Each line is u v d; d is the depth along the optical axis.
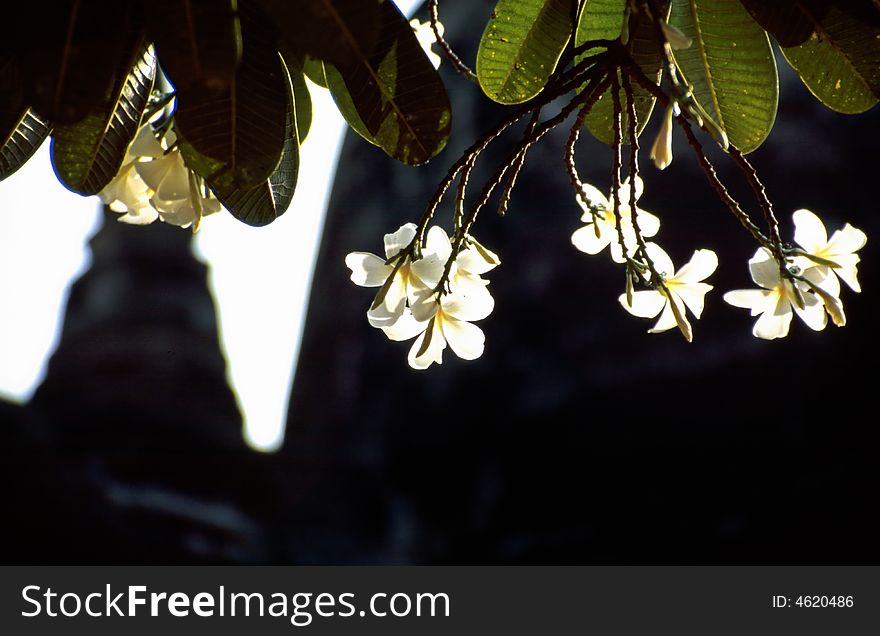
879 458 12.05
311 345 16.16
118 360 15.37
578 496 13.23
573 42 1.61
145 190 1.62
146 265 16.80
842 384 12.37
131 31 1.35
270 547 12.93
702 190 12.94
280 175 1.50
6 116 1.35
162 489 13.17
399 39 1.34
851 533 12.05
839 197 12.66
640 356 13.26
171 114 1.51
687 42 1.14
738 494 12.62
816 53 1.46
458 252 1.43
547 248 13.81
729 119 1.54
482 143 1.36
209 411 15.09
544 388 13.49
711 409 12.87
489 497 13.56
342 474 14.28
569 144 1.44
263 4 1.11
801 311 1.42
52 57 1.16
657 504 12.91
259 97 1.35
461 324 1.44
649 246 1.54
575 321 13.62
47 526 11.46
